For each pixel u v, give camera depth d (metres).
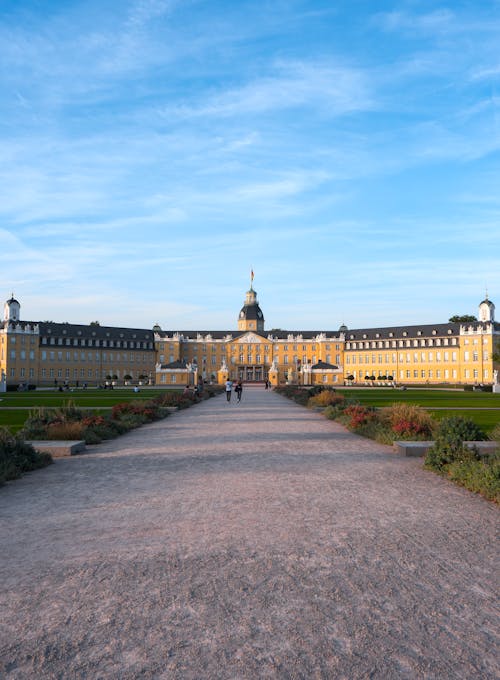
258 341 167.88
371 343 160.62
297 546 8.73
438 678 5.10
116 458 18.19
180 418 34.47
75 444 19.28
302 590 7.00
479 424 28.50
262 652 5.53
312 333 170.00
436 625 6.10
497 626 6.09
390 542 8.98
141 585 7.17
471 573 7.64
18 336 140.75
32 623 6.16
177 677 5.11
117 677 5.12
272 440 22.69
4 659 5.45
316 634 5.88
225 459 17.69
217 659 5.40
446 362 145.00
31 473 15.57
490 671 5.21
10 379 138.75
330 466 16.28
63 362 148.38
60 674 5.18
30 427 23.11
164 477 14.70
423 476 14.75
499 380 112.44
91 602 6.68
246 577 7.42
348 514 10.75
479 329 139.50
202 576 7.46
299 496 12.31
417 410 24.92
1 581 7.38
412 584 7.22
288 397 63.69
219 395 74.44
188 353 169.00
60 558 8.27
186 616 6.29
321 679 5.07
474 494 12.58
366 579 7.37
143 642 5.73
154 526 9.95
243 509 11.14
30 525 10.14
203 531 9.58
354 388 110.69
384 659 5.40
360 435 24.30
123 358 159.75
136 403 34.66
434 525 10.01
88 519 10.51
